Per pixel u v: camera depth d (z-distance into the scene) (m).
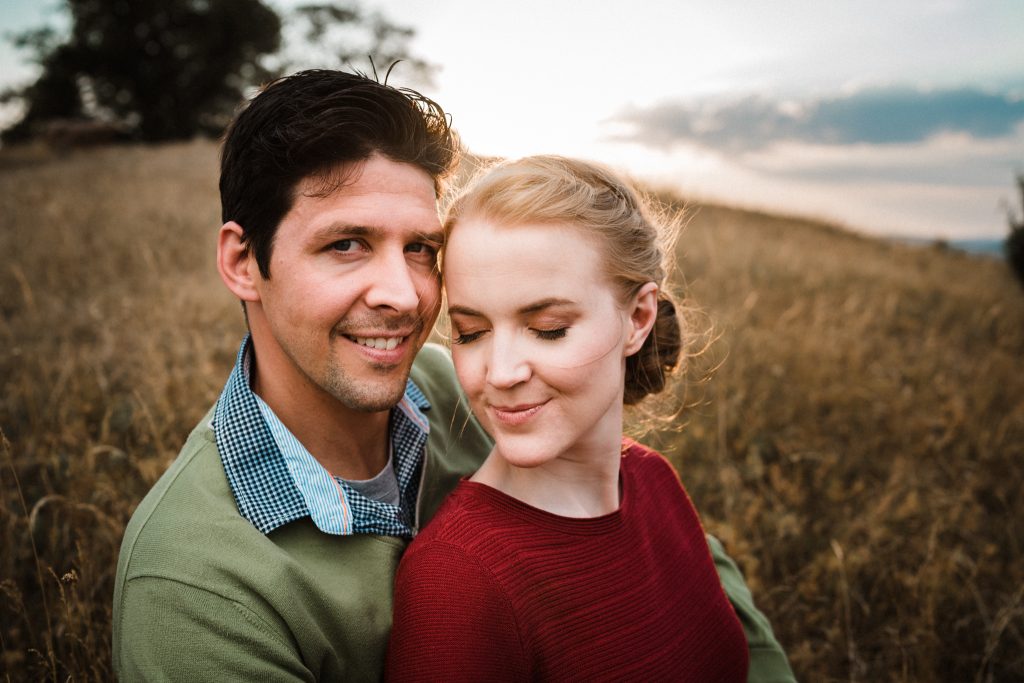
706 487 3.17
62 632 1.90
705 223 11.48
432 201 1.35
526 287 1.18
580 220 1.21
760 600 2.53
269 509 1.29
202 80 38.56
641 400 1.64
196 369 3.71
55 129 26.73
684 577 1.55
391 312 1.29
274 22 39.31
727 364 4.44
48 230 7.77
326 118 1.22
